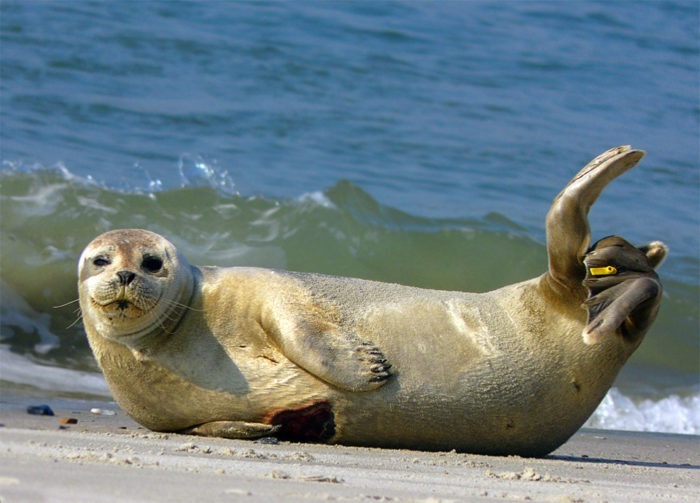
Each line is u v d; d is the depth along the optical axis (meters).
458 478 18.70
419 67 76.94
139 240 24.69
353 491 15.92
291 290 24.50
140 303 23.58
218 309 24.55
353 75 73.56
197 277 25.02
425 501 15.20
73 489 13.99
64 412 29.67
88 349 41.09
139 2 80.12
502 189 60.09
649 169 66.50
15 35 71.94
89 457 17.41
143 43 73.62
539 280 24.50
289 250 49.97
